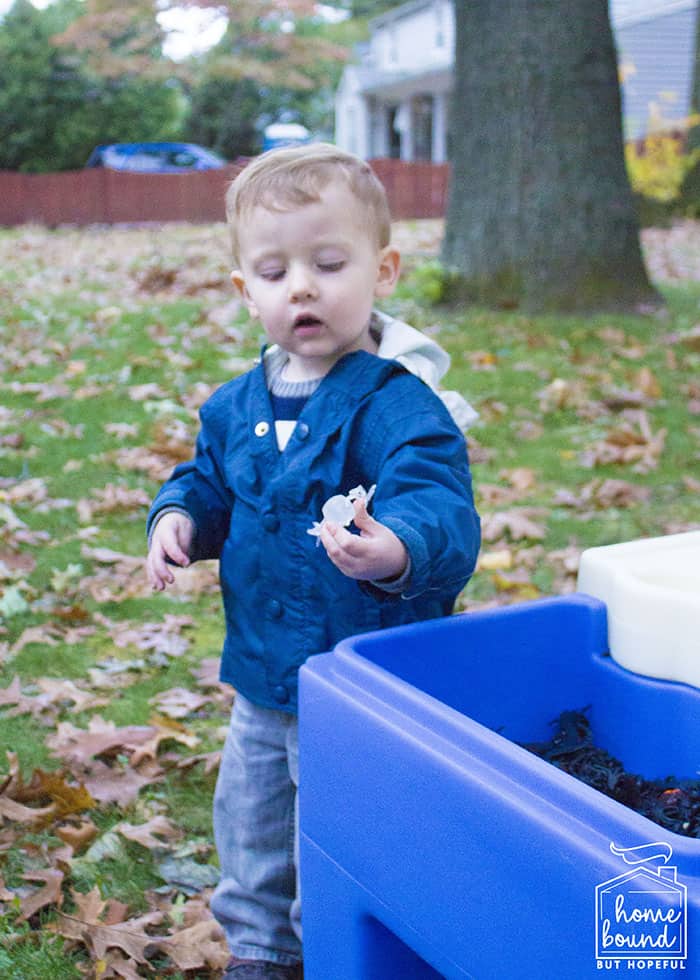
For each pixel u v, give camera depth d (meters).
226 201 2.00
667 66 24.78
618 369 6.75
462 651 1.77
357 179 1.89
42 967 2.15
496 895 1.32
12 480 5.08
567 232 8.01
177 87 33.66
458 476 1.75
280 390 1.98
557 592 3.91
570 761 1.80
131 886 2.41
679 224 17.16
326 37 36.41
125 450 5.44
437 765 1.39
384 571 1.57
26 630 3.61
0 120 30.94
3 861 2.45
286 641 1.88
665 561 1.92
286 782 1.98
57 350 7.26
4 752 2.89
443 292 8.20
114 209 22.78
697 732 1.76
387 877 1.50
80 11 31.80
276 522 1.87
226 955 2.20
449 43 31.31
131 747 2.92
